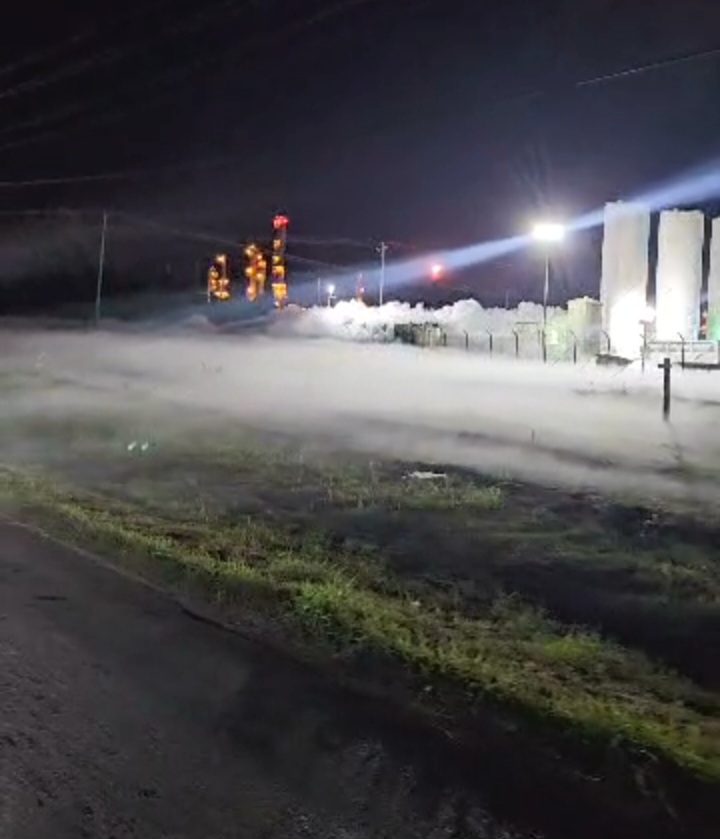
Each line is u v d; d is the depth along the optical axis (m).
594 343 33.00
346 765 4.76
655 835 4.18
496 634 7.20
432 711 5.40
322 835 4.11
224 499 13.12
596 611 8.15
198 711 5.38
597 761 4.75
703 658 7.02
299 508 12.58
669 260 31.20
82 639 6.58
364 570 9.20
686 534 11.34
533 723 5.15
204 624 7.02
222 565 8.59
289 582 8.16
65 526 10.37
